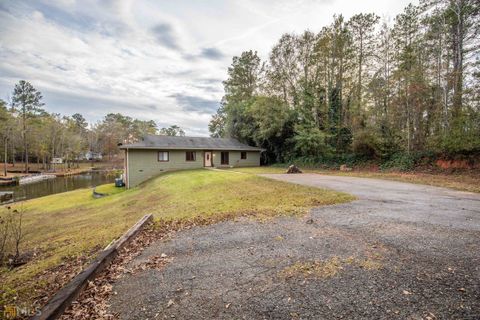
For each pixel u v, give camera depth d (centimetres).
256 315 225
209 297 259
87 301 260
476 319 206
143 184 1802
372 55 1977
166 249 410
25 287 336
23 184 2594
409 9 1708
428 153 1432
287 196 797
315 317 218
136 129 6994
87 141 6047
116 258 379
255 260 344
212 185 1166
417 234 418
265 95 2459
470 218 511
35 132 4109
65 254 475
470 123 1259
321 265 317
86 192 1792
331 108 2133
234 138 2919
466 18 1405
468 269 293
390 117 1647
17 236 677
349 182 1095
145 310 242
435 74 1485
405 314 216
